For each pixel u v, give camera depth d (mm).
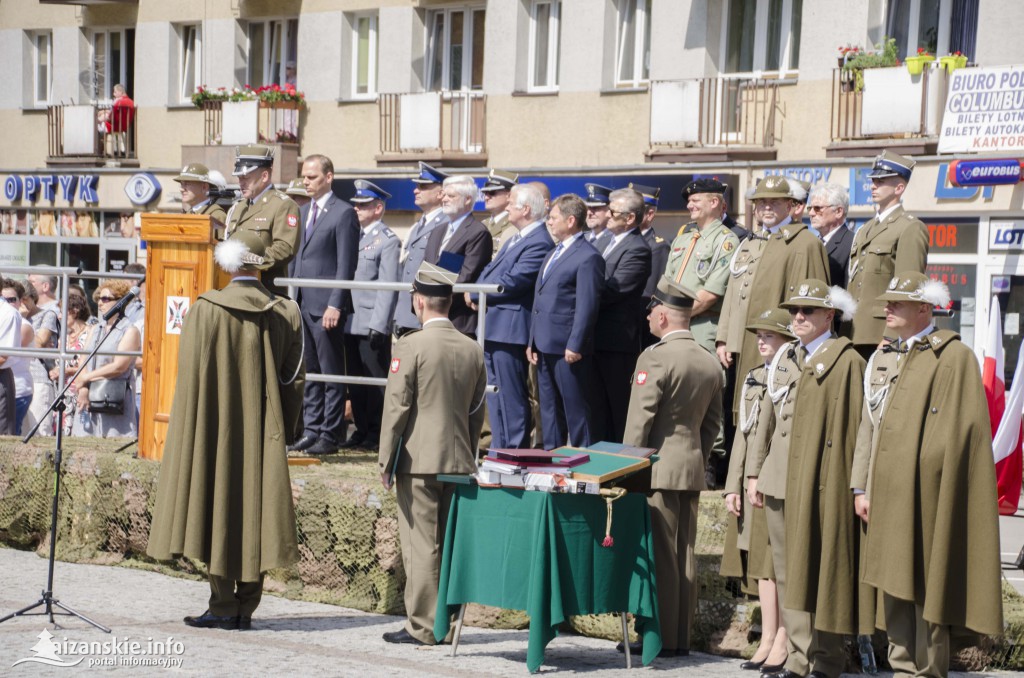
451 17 31906
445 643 10977
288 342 11406
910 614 9547
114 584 12898
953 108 23828
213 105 34656
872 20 25891
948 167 23797
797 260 12266
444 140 31562
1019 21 23875
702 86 27625
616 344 13352
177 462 11055
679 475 10609
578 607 10078
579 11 29594
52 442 15109
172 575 13383
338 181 31984
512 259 13805
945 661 9438
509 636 11438
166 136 35906
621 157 29141
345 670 9844
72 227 36906
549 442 13547
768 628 10398
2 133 38750
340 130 33188
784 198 12633
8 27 38656
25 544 14766
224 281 13523
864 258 12195
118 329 16922
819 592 9688
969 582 9234
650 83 28266
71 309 19125
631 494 10359
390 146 32156
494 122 30797
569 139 29766
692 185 13789
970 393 9297
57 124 37500
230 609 11242
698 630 11164
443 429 10617
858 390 9789
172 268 13539
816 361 9891
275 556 11039
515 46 30500
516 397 13883
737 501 10609
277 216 13250
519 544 10141
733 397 12945
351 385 16078
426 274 10805
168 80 35875
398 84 32188
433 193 15938
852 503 9766
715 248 13570
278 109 33406
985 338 23672
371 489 12391
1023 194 23109
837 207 13109
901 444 9391
